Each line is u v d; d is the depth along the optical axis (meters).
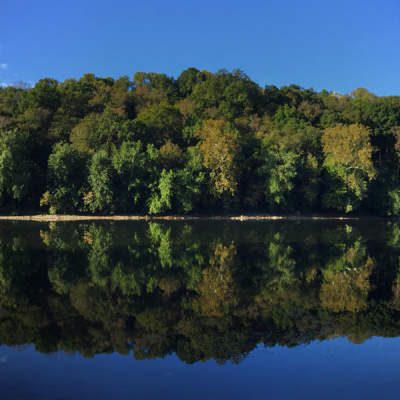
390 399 9.57
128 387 10.12
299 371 11.18
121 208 71.12
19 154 65.88
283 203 79.38
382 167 87.62
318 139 85.88
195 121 90.38
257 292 19.97
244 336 13.88
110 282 21.34
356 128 77.25
